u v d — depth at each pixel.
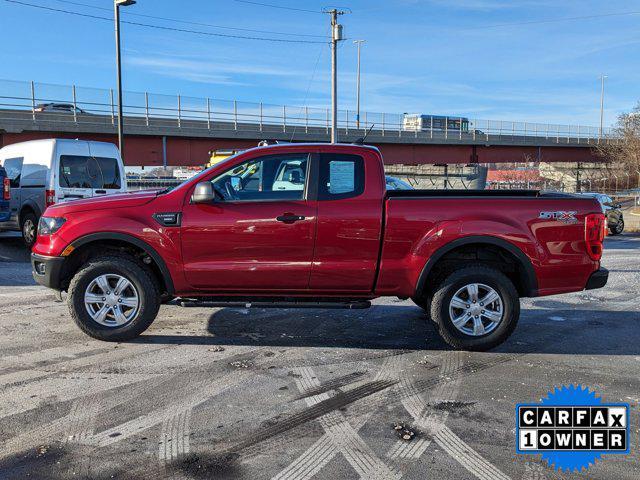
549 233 5.20
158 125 35.00
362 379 4.57
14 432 3.57
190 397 4.15
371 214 5.18
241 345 5.44
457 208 5.19
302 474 3.12
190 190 5.30
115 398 4.11
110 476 3.08
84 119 31.39
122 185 12.88
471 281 5.21
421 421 3.80
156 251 5.21
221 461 3.25
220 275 5.24
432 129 50.41
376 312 6.86
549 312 7.08
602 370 4.86
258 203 5.24
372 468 3.19
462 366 4.92
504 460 3.30
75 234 5.23
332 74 28.20
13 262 10.88
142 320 5.36
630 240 18.58
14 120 28.66
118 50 22.05
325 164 5.31
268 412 3.91
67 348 5.24
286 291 5.32
